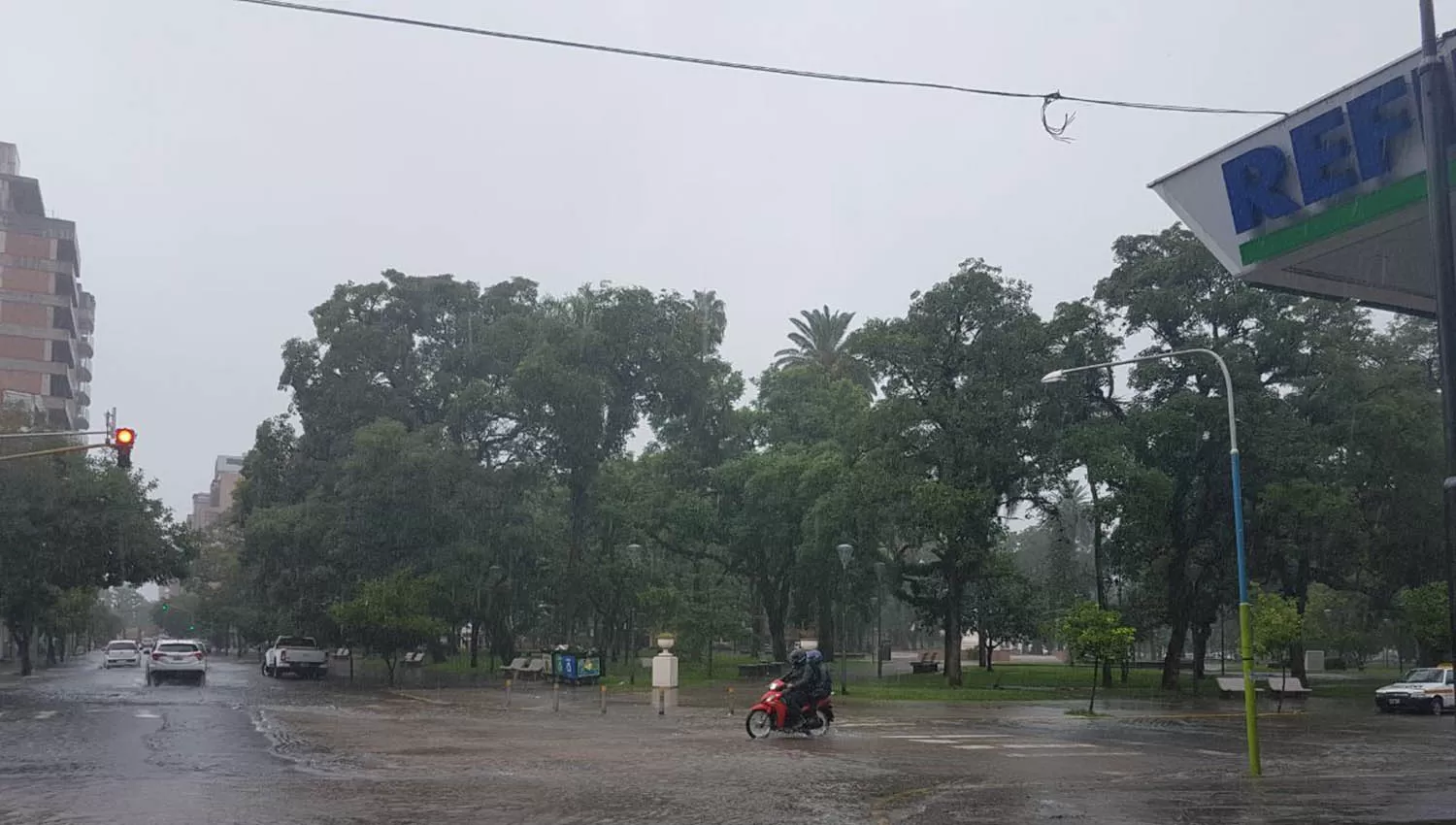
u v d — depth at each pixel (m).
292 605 58.12
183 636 150.75
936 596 53.56
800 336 72.56
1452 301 10.99
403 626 45.97
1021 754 20.45
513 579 57.75
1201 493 45.78
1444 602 41.16
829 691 24.11
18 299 97.31
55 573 45.78
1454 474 10.70
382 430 51.62
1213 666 80.12
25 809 12.65
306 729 23.67
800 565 52.88
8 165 104.88
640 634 77.44
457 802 13.45
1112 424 44.12
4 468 43.78
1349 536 44.25
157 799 13.48
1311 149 16.56
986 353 45.03
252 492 62.88
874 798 14.25
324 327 59.47
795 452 55.41
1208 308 43.34
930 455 44.78
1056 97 15.24
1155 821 12.45
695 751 20.09
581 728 24.95
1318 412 45.09
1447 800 14.43
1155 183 19.36
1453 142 12.27
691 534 56.47
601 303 55.56
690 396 56.50
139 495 48.00
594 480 55.62
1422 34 11.61
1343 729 27.81
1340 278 18.16
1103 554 49.56
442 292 61.31
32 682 47.12
